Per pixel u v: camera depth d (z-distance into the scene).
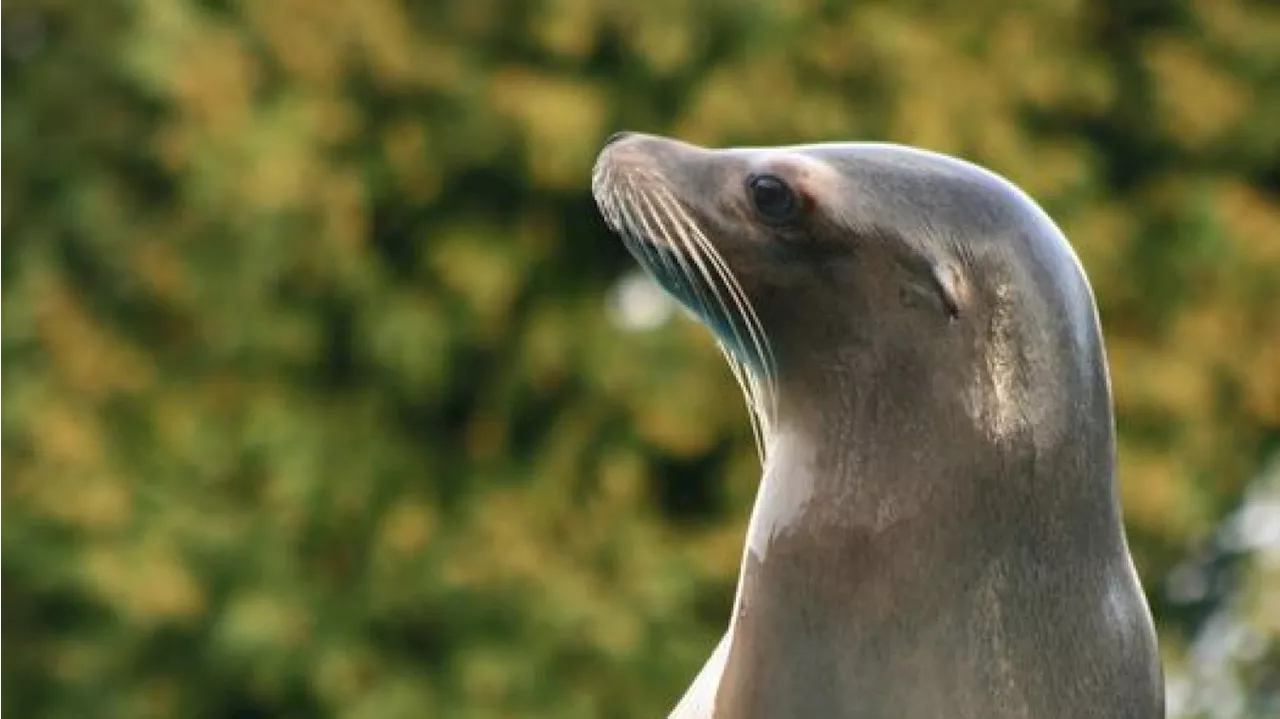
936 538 17.38
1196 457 55.94
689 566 53.09
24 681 55.59
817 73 54.34
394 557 53.97
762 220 18.03
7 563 53.97
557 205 55.44
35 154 56.31
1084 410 17.45
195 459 54.59
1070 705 17.14
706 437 53.56
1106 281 55.78
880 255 17.73
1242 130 59.44
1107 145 59.12
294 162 53.34
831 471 17.70
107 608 54.50
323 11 54.34
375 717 52.84
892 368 17.67
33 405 54.22
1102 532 17.45
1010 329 17.47
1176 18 59.44
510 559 53.06
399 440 55.44
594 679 52.84
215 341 55.06
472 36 55.12
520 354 55.00
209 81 53.22
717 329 18.53
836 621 17.44
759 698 17.53
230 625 52.94
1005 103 55.69
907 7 56.00
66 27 56.62
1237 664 60.56
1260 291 58.03
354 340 55.28
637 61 54.06
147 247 54.97
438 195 55.22
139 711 54.22
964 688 17.16
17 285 55.38
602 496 53.75
